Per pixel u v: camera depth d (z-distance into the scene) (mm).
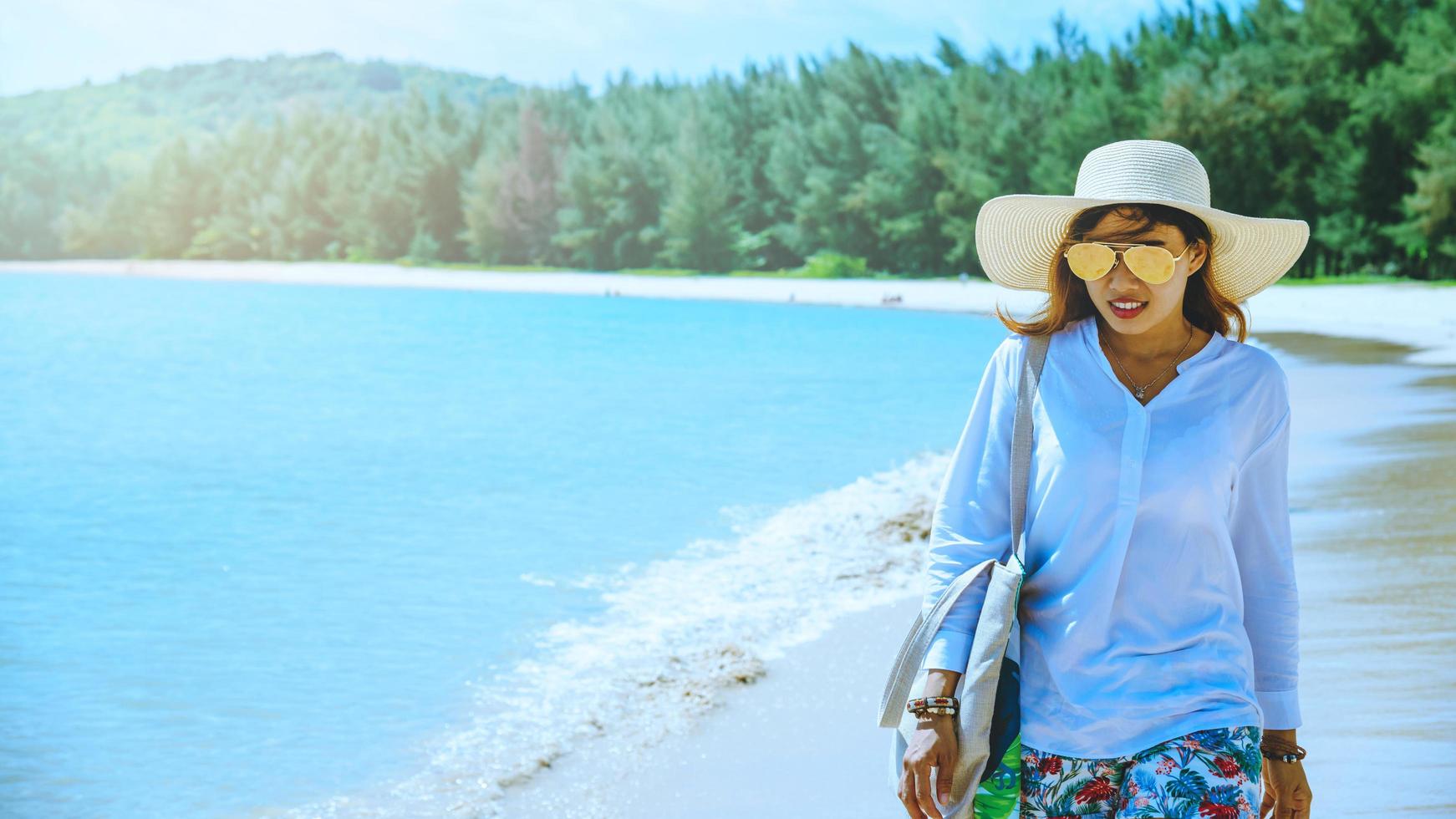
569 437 14023
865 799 3748
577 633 6121
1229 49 57688
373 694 5309
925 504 8680
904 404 16453
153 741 4812
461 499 10359
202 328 36938
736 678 5070
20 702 5336
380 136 103938
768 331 33281
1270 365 2006
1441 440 9648
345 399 18766
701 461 11969
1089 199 2027
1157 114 54469
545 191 87125
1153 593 1935
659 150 80188
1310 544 6375
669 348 27734
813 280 66438
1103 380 2000
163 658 6016
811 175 71438
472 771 4285
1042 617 2000
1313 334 22906
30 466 12797
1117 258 1963
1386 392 13203
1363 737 3754
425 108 102500
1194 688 1917
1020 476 2025
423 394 19094
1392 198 50219
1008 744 1992
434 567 7832
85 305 51438
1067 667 1963
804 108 77562
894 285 59594
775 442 13180
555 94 95438
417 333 34375
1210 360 1994
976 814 2037
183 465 12758
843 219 71312
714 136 80000
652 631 6055
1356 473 8383
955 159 64750
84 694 5449
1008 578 1968
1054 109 62406
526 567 7676
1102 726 1938
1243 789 1858
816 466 11461
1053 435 1994
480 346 29203
